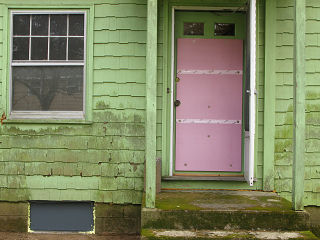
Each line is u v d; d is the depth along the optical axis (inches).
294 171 165.0
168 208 165.5
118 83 207.9
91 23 208.1
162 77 206.2
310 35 207.0
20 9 210.4
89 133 208.1
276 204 174.9
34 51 211.5
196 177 207.0
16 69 211.9
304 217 162.2
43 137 208.5
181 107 214.1
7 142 209.3
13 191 209.8
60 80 211.2
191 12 213.2
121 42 208.4
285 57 205.9
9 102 210.1
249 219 162.7
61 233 210.2
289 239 153.1
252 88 187.3
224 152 214.1
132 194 207.5
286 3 206.4
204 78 214.1
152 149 164.1
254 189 205.2
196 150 214.4
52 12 209.9
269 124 204.5
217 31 214.2
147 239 153.8
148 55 161.8
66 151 208.5
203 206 169.9
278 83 205.8
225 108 214.1
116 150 207.8
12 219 211.0
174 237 153.9
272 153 204.4
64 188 208.5
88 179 208.2
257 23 205.9
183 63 213.8
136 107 207.5
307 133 207.2
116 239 201.9
